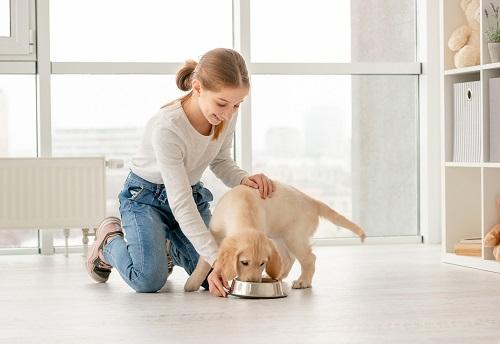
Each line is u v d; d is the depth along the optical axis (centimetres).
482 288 279
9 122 419
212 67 247
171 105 267
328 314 228
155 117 276
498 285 286
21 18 410
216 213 266
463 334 201
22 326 216
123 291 278
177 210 259
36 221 399
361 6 458
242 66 251
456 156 355
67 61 422
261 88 445
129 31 432
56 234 427
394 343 191
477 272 323
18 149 421
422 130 460
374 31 460
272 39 448
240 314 228
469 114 346
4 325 218
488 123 334
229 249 246
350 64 450
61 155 426
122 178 430
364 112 459
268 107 446
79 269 345
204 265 270
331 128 455
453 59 359
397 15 462
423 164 459
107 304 250
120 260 277
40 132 411
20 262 376
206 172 438
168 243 292
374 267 341
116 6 430
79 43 426
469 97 347
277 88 447
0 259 390
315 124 453
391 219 463
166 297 261
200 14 440
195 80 253
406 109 464
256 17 446
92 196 402
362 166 459
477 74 361
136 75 431
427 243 453
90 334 205
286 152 450
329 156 455
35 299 262
